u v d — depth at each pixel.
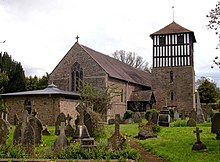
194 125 23.50
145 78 52.34
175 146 13.14
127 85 42.53
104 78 36.53
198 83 58.56
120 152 9.98
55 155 10.20
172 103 44.38
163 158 11.16
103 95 28.33
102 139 15.49
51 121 30.73
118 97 39.25
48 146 13.77
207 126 22.41
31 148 11.09
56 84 39.47
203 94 52.16
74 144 11.20
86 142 11.12
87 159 9.57
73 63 38.81
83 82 34.66
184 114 38.94
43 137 17.80
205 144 13.27
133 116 32.12
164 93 45.00
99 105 27.69
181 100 44.03
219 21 14.68
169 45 45.25
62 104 31.16
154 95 44.81
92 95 27.30
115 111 37.91
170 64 45.03
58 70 39.66
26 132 11.72
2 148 10.14
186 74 44.16
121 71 44.22
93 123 17.22
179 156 11.00
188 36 44.31
